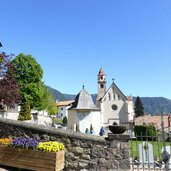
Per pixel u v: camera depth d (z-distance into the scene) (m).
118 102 66.06
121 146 9.14
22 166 8.65
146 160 9.31
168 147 9.66
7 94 21.33
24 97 45.91
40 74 49.59
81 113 36.03
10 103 21.89
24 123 10.33
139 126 42.81
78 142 9.52
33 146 8.75
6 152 9.00
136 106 109.88
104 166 9.10
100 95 77.44
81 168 9.30
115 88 66.88
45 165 8.38
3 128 10.48
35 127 10.03
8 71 22.56
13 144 9.01
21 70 47.81
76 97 38.56
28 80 48.31
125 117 65.12
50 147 8.52
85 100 37.25
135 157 10.34
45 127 10.05
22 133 10.16
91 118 36.03
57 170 8.42
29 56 49.19
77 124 35.72
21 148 8.84
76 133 9.71
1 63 22.08
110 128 9.47
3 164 8.94
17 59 48.12
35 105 47.50
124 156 9.04
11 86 22.08
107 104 66.38
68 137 9.64
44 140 9.77
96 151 9.30
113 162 9.06
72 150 9.50
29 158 8.63
